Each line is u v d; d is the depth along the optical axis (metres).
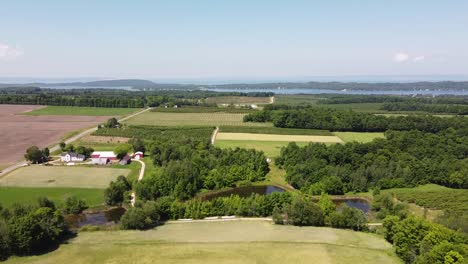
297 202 94.94
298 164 138.25
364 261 71.69
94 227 88.75
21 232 73.31
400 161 139.88
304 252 74.81
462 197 114.56
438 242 70.19
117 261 70.69
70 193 115.62
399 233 73.88
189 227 90.69
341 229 90.44
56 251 75.62
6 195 112.06
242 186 131.62
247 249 75.88
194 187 122.69
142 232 86.75
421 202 110.88
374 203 109.81
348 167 136.88
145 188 113.25
